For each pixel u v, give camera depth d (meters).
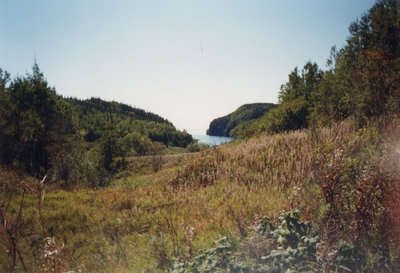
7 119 24.05
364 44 9.63
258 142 12.83
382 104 8.13
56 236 5.11
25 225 4.39
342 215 2.78
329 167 3.16
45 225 5.50
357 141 5.36
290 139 11.41
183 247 3.80
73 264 3.72
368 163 2.97
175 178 10.47
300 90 34.28
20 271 3.21
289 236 2.82
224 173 9.37
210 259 2.79
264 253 2.63
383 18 8.63
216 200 6.39
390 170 2.62
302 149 8.59
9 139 23.50
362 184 2.65
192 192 7.88
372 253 2.38
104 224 5.66
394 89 7.93
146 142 67.19
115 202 7.44
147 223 5.47
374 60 8.45
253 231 3.09
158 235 4.52
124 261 3.86
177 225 4.94
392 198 2.45
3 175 3.82
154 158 29.30
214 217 4.86
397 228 2.38
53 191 9.79
